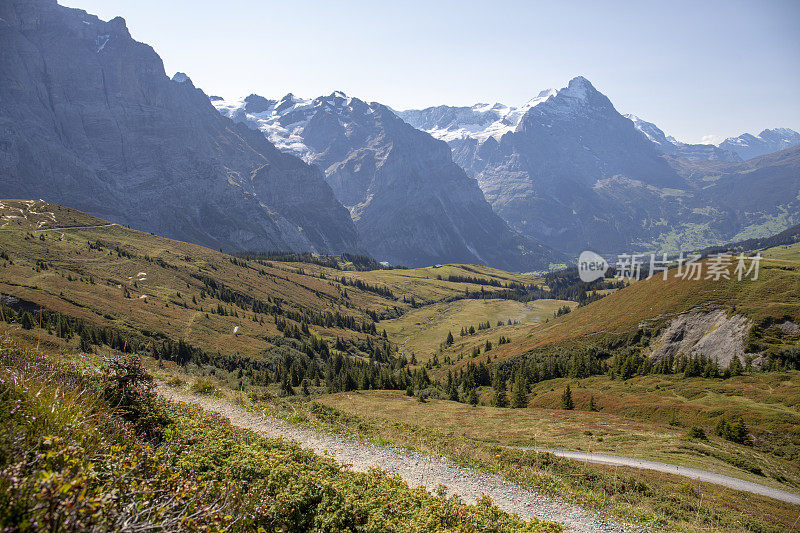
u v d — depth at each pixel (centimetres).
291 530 980
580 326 16000
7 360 1091
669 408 7806
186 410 1694
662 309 13738
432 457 2164
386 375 13012
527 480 2028
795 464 5328
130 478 709
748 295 12356
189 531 626
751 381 8869
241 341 16550
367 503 1173
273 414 2484
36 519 476
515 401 9744
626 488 2331
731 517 2286
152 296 18612
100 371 1493
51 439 653
